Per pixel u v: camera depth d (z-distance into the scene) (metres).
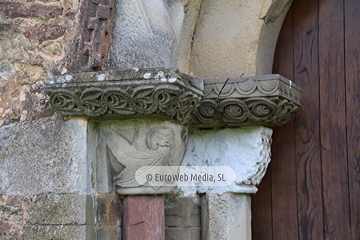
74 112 2.04
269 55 2.52
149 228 2.12
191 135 2.49
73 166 2.04
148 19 2.22
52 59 2.15
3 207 2.09
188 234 2.39
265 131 2.39
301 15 2.59
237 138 2.40
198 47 2.45
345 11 2.52
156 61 2.21
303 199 2.52
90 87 1.96
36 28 2.19
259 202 2.61
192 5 2.35
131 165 2.09
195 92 2.09
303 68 2.57
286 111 2.27
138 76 1.89
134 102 1.94
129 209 2.14
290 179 2.55
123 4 2.21
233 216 2.38
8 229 2.07
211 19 2.45
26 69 2.17
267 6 2.35
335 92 2.50
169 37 2.26
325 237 2.46
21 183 2.09
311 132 2.53
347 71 2.49
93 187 2.08
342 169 2.46
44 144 2.09
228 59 2.40
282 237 2.54
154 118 2.07
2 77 2.19
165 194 2.38
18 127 2.14
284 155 2.58
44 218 2.03
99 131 2.14
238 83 2.21
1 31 2.21
